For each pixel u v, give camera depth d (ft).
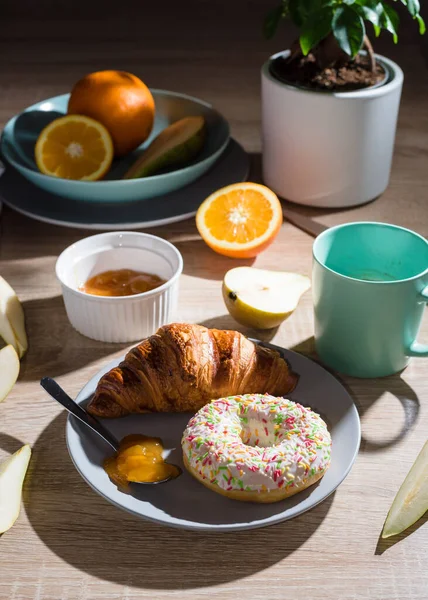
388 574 2.04
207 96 3.85
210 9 4.83
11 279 2.83
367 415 2.38
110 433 2.26
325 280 2.36
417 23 4.30
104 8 4.85
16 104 3.73
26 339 2.57
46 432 2.33
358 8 2.72
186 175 3.02
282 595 2.00
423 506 2.13
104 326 2.55
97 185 2.94
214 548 2.08
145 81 3.96
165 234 3.03
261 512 2.07
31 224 3.07
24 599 1.99
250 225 2.87
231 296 2.56
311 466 2.09
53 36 4.46
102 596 1.99
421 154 3.44
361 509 2.16
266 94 3.02
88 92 3.12
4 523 2.08
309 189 3.09
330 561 2.06
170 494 2.11
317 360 2.53
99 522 2.13
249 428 2.24
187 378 2.27
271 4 4.89
